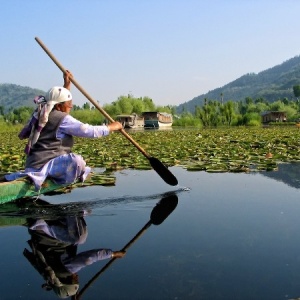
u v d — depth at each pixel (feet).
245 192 16.08
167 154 30.14
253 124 168.76
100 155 30.32
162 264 8.36
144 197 15.37
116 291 7.08
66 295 6.98
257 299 6.72
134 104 250.37
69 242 9.99
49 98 14.21
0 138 72.02
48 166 14.25
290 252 9.00
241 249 9.23
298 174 20.49
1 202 13.53
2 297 6.95
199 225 11.35
